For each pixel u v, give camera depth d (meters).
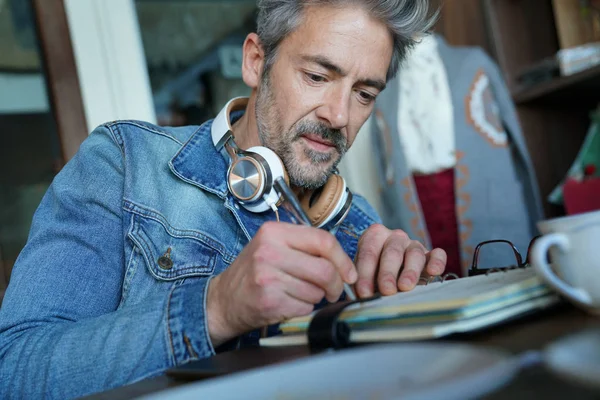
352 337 0.65
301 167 1.10
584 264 0.56
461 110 2.53
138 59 2.87
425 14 1.15
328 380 0.41
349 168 3.11
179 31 3.25
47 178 2.68
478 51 2.60
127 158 1.10
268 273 0.73
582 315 0.59
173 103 3.22
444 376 0.36
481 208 2.48
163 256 1.03
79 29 2.75
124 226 1.04
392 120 2.62
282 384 0.42
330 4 1.06
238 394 0.41
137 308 0.80
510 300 0.61
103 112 2.78
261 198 1.02
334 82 1.09
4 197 2.62
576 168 2.60
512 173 2.52
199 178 1.10
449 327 0.57
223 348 0.95
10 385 0.79
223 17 3.36
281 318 0.74
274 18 1.11
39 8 2.69
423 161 2.59
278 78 1.12
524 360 0.44
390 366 0.42
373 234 1.03
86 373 0.75
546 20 3.06
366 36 1.08
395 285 0.87
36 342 0.81
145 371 0.75
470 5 3.07
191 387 0.43
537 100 2.95
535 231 2.60
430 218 2.62
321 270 0.74
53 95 2.69
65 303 0.94
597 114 2.61
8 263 2.58
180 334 0.76
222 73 3.35
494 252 2.30
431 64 2.60
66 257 0.98
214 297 0.78
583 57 2.73
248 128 1.22
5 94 2.65
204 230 1.08
